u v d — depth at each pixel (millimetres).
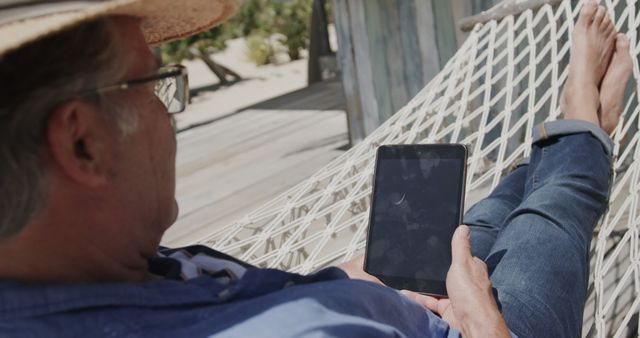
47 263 785
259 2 13070
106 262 831
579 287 1322
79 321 749
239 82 10719
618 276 1903
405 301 972
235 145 5207
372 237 1309
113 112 798
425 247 1262
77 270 806
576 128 1645
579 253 1370
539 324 1207
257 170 4395
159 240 921
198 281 844
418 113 2379
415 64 3922
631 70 1925
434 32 3729
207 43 10711
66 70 750
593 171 1559
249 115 6355
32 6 734
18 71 729
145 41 897
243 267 975
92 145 783
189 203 3926
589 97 1854
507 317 1197
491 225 1625
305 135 5164
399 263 1276
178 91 976
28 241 771
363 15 4156
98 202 810
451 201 1264
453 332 1037
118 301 772
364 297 866
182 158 5086
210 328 783
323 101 6484
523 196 1671
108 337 750
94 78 772
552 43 2223
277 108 6492
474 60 2467
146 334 765
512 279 1280
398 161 1315
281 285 873
